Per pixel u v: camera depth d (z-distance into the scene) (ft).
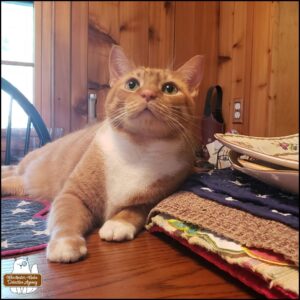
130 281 1.58
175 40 6.46
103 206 2.84
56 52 5.53
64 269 1.71
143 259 1.87
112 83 3.32
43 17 5.43
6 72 4.96
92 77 5.76
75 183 2.81
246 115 5.97
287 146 2.50
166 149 2.85
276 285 1.40
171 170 2.83
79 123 5.65
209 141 4.21
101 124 3.64
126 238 2.24
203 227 1.92
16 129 4.52
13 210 2.79
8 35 5.14
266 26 5.72
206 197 2.30
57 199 2.78
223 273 1.70
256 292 1.50
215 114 5.57
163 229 2.20
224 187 2.32
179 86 3.14
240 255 1.62
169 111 2.83
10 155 4.47
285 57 5.69
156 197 2.78
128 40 6.11
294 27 5.71
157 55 6.35
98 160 2.84
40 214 2.70
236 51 6.24
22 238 2.11
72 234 2.12
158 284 1.56
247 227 1.78
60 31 5.55
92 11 5.77
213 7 6.68
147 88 2.86
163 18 6.35
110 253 1.97
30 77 5.41
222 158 3.27
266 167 2.07
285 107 5.72
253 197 2.03
